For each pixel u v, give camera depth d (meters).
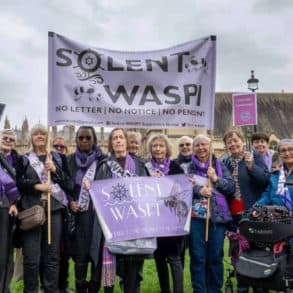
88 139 3.89
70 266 5.70
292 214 3.44
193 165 3.98
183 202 3.63
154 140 3.90
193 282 3.81
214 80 3.84
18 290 4.39
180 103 3.81
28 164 3.67
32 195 3.68
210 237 3.83
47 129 3.70
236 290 4.29
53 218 3.72
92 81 3.75
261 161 4.06
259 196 3.96
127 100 3.78
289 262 3.26
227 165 4.18
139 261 3.55
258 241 3.30
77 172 3.88
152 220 3.52
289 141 3.58
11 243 3.68
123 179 3.55
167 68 3.80
